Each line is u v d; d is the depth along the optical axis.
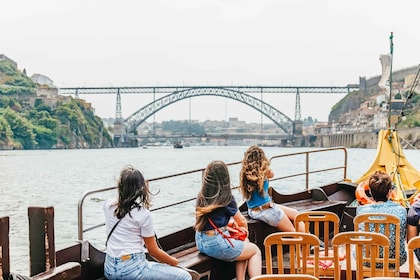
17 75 164.50
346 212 7.24
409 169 8.30
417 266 4.47
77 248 4.03
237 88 140.38
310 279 2.58
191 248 5.29
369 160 80.56
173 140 199.50
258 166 5.50
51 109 151.50
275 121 153.62
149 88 154.12
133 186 3.84
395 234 4.48
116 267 3.81
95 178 57.06
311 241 3.74
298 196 7.50
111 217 3.88
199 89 140.62
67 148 148.12
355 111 155.00
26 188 47.06
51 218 3.56
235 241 4.71
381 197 4.80
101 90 161.25
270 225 5.67
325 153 109.94
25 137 137.25
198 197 4.76
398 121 8.47
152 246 3.89
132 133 167.25
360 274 3.83
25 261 17.55
